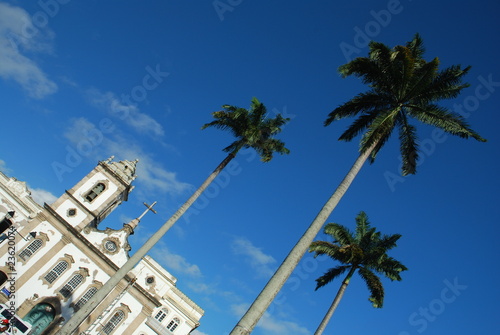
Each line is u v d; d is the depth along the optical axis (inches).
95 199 1647.4
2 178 1505.9
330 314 1066.7
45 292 1403.8
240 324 511.8
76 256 1509.6
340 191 649.0
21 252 1427.2
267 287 543.2
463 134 730.8
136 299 1592.0
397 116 805.9
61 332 912.9
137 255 1016.9
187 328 1932.8
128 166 1797.5
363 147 695.1
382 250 1147.9
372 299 1112.8
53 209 1530.5
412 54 841.5
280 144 1205.1
